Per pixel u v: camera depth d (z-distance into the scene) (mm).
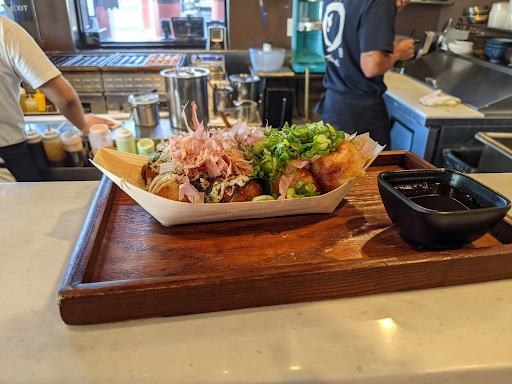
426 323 706
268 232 918
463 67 2840
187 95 2178
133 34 3604
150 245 862
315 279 730
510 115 2355
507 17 2746
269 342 663
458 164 2271
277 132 997
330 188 955
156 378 597
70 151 1978
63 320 682
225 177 895
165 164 896
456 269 780
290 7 3521
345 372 612
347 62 2193
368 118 2291
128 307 688
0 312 713
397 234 921
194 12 3578
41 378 596
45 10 3305
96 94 3117
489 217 758
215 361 625
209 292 703
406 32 3678
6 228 964
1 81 1737
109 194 1016
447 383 630
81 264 746
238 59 3682
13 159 1883
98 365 616
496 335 684
